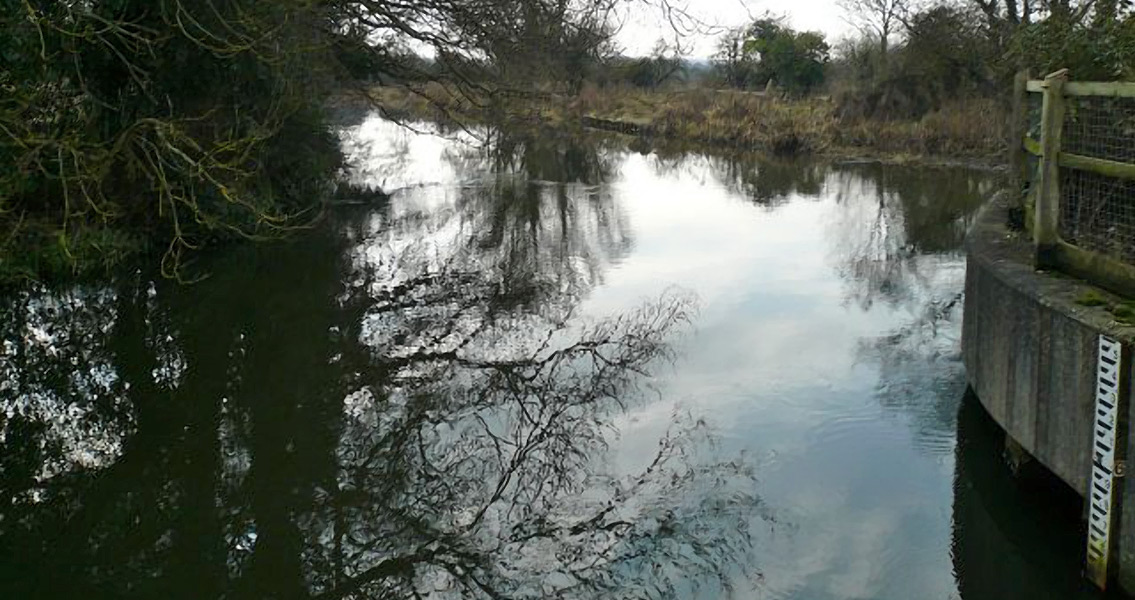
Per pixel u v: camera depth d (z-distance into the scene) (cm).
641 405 842
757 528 614
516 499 684
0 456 749
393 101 3055
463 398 888
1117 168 509
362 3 1373
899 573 557
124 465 736
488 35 1478
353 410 859
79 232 1082
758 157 3134
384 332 1096
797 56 4141
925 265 1386
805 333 1038
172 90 1154
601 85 4441
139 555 610
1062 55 841
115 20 978
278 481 716
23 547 614
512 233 1734
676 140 3722
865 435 747
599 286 1308
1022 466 598
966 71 2980
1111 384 459
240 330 1081
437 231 1734
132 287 1199
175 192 1189
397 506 679
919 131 2934
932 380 863
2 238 969
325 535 639
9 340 1014
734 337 1035
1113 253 539
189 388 900
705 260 1465
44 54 799
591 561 594
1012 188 748
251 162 1326
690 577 565
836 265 1404
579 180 2520
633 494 676
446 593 569
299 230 1554
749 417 798
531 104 1997
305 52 1221
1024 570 556
